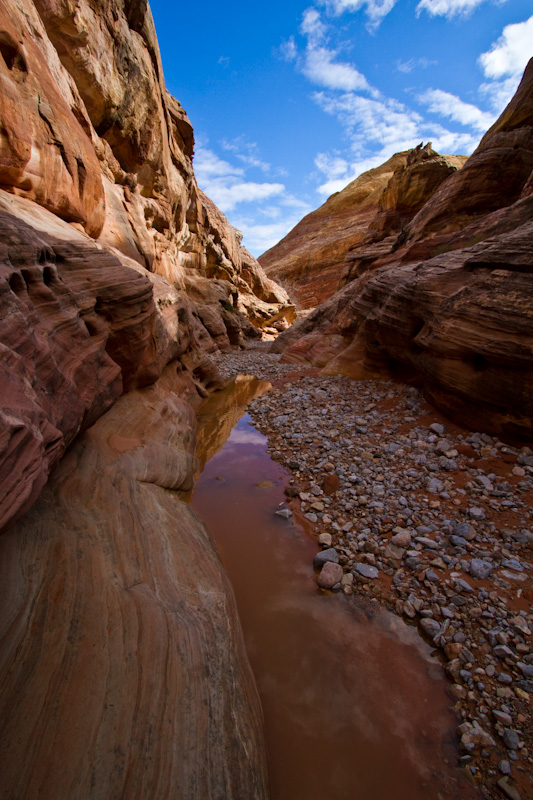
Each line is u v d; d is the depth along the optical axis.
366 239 27.69
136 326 7.35
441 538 5.51
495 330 7.49
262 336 43.62
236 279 44.38
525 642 3.91
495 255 8.09
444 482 6.89
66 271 5.82
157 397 9.23
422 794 2.91
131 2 14.86
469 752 3.12
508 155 15.42
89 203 9.88
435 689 3.66
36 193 7.72
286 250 81.44
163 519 5.05
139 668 2.82
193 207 28.06
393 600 4.67
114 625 2.99
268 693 3.66
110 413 6.86
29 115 7.22
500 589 4.56
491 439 7.85
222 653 3.46
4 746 1.96
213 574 4.54
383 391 12.74
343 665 3.93
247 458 9.08
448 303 8.89
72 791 1.98
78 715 2.31
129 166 17.02
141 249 15.73
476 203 16.38
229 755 2.68
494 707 3.41
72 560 3.31
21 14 7.47
